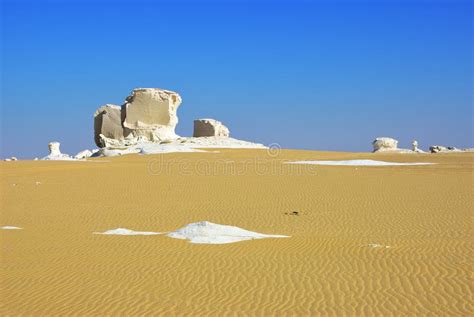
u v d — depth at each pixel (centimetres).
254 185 3434
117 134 9188
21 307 1160
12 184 3603
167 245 1736
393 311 1123
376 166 4956
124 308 1148
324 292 1243
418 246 1708
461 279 1327
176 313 1117
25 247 1736
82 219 2325
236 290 1262
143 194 3102
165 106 9112
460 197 2836
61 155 7662
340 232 1978
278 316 1098
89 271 1433
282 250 1648
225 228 1927
